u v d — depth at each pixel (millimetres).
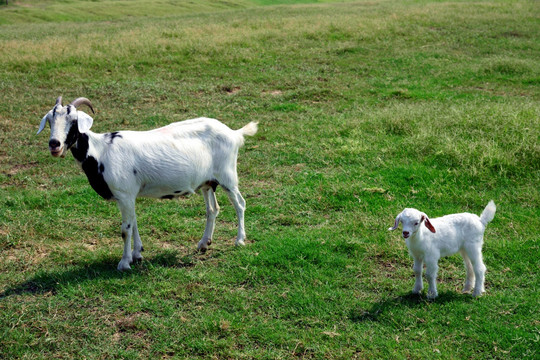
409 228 4934
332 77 16188
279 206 7922
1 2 55031
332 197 8000
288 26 22125
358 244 6535
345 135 10969
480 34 21203
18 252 6547
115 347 4809
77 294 5570
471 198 7750
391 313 5180
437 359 4539
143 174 6086
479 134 9820
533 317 5043
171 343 4828
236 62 17312
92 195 8312
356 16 24703
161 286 5758
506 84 15391
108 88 14594
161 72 16203
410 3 33625
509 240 6598
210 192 6676
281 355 4672
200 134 6449
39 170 9523
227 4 56562
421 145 9648
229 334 4957
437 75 16359
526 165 8586
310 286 5707
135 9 50500
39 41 19750
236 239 6832
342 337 4871
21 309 5289
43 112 12820
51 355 4703
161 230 7223
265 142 10844
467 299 5406
